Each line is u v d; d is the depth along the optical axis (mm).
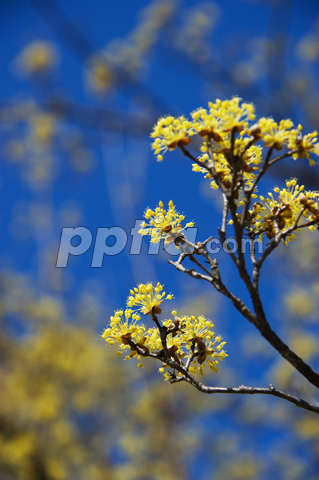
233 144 1958
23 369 12648
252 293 1851
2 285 13117
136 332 2211
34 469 11461
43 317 13117
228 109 1982
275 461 12250
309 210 2072
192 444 12938
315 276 10672
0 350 12648
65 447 12195
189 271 1990
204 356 2178
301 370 1816
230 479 12430
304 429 11742
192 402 13180
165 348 2137
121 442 12672
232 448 12875
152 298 2213
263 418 12609
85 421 13125
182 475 12547
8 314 13188
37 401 11891
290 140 1948
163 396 13227
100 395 13242
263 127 1954
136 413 13242
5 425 11859
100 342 13633
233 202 1907
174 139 2025
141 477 12656
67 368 12531
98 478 12359
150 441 12984
